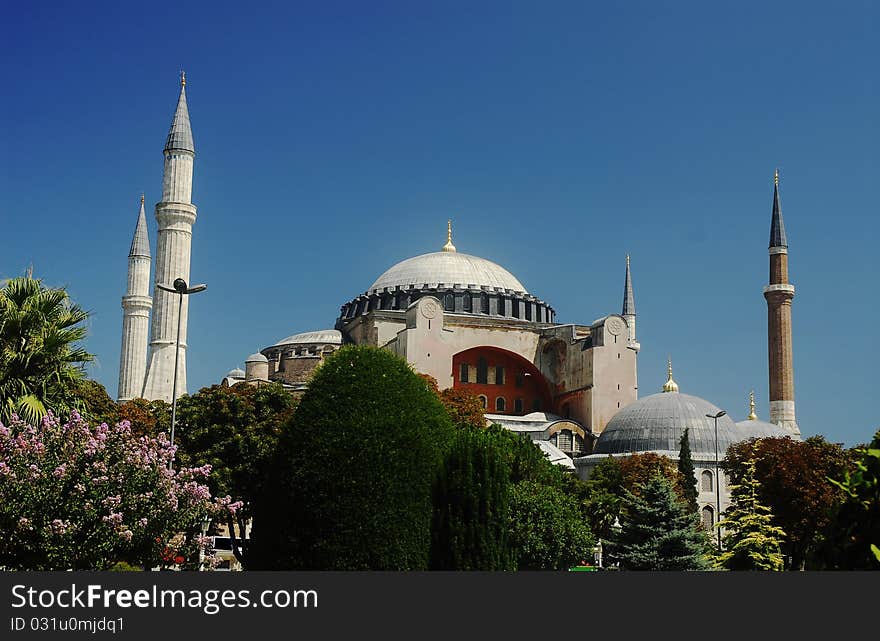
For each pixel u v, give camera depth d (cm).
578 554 5456
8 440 2669
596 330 11062
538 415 11206
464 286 12244
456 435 3416
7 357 3016
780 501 6669
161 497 2834
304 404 3256
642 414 10269
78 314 3219
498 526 3194
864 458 1460
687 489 8875
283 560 3094
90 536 2606
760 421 11212
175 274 9706
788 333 12700
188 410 5559
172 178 9869
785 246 12912
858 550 1438
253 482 5219
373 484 3081
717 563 6000
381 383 3250
